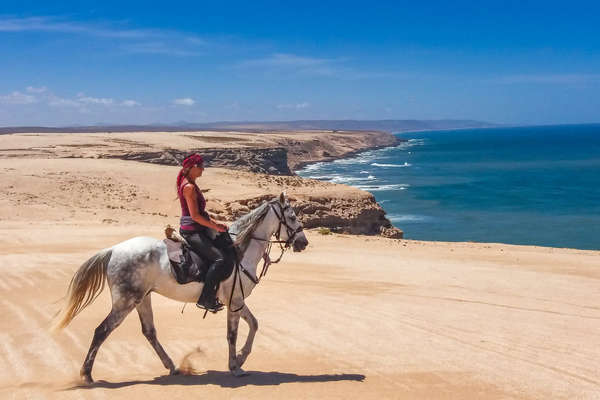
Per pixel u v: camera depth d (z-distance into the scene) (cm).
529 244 4834
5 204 3272
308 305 1181
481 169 13100
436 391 672
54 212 3222
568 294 1520
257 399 619
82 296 691
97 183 4369
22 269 1418
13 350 798
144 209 3906
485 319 1123
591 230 5453
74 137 11644
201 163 707
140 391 636
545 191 8638
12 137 10681
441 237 5125
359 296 1320
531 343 932
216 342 888
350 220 4194
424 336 959
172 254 698
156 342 729
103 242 2059
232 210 3688
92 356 670
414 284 1567
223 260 709
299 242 797
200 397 621
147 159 8256
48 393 624
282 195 787
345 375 730
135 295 690
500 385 703
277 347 873
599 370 780
